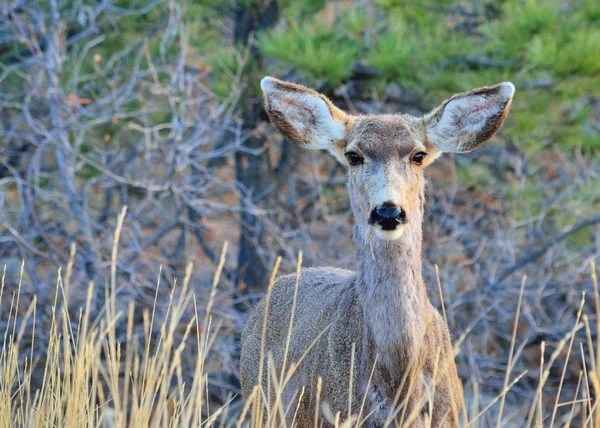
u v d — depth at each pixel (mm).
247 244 16328
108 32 16906
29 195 14492
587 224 15203
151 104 16109
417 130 7793
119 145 16984
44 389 7164
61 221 16875
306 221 17469
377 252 7059
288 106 8117
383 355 7004
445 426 7094
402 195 7062
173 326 6344
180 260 16328
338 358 7320
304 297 8531
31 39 15797
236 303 15992
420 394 6969
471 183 16188
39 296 13953
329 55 13906
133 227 15531
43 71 15594
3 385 7105
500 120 7875
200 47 16781
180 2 16125
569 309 16266
